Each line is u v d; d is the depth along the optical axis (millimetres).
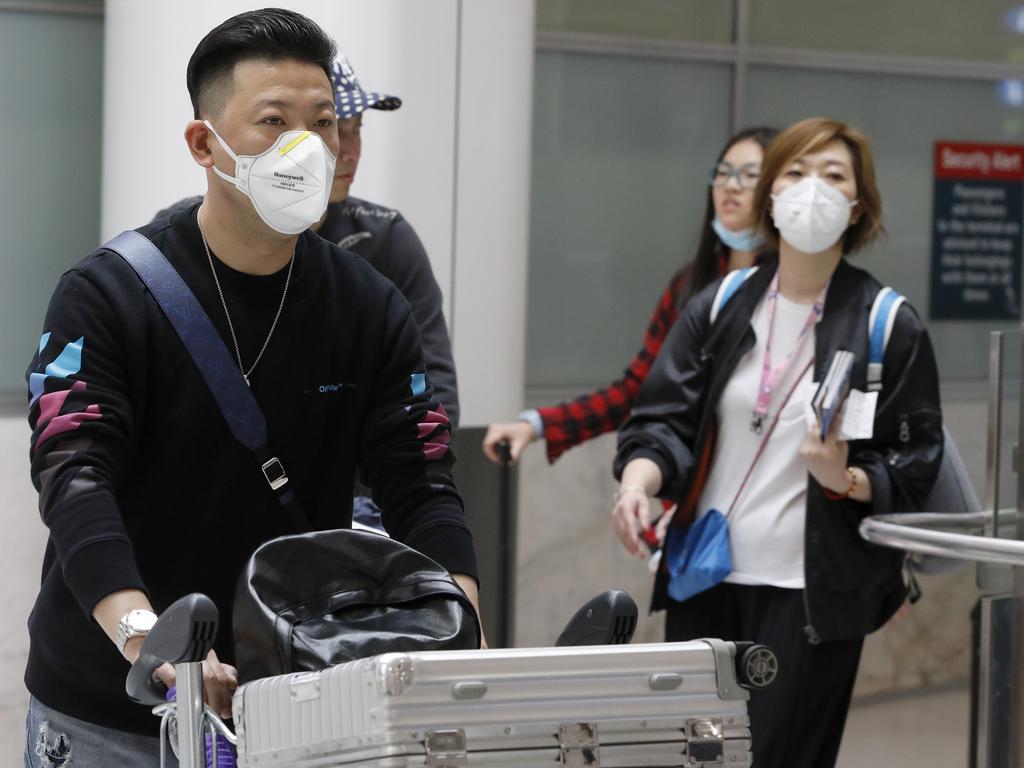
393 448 2412
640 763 1692
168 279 2262
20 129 5336
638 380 4645
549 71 6105
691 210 6379
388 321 2441
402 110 4723
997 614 3414
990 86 6914
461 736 1591
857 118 6680
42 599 2395
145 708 2324
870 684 6734
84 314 2207
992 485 3340
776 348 3691
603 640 1909
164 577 2332
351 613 1931
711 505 3715
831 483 3482
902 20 6699
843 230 3613
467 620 1930
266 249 2273
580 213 6203
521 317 5117
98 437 2133
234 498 2320
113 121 4723
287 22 2215
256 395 2312
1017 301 7047
